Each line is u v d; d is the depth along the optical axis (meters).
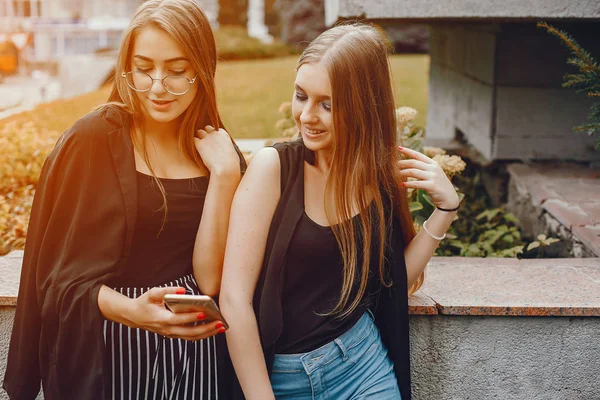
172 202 2.02
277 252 1.96
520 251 3.53
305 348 2.00
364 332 2.05
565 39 3.31
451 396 2.57
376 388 2.02
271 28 22.61
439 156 3.34
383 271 2.12
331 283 2.02
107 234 1.95
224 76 11.78
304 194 2.02
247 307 1.96
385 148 2.07
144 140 2.03
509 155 4.98
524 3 3.92
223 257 2.08
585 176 4.59
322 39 1.96
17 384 2.09
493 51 4.91
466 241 4.10
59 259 1.96
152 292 1.81
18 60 15.50
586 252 3.34
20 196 4.31
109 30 18.12
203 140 2.10
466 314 2.50
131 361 1.96
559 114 4.93
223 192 2.05
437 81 6.80
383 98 2.02
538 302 2.50
